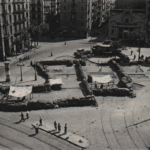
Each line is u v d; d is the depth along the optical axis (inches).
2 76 2229.3
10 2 2930.6
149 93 1797.5
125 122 1365.7
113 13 4055.1
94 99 1614.2
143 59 2746.1
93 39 4217.5
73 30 4350.4
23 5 3356.3
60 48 3506.4
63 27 4370.1
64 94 1792.6
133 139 1197.7
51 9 4719.5
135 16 3890.3
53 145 1151.0
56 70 2390.5
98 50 3088.1
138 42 3056.1
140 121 1375.5
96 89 1777.8
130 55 3031.5
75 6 4156.0
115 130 1280.8
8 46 2979.8
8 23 2903.5
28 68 2490.2
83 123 1355.8
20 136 1225.4
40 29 3663.9
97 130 1280.8
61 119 1406.3
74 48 3491.6
